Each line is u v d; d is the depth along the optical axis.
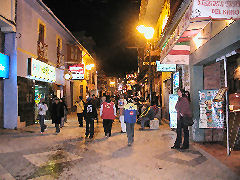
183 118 6.83
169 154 6.27
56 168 5.08
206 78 8.03
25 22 12.48
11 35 11.39
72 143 7.93
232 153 6.06
